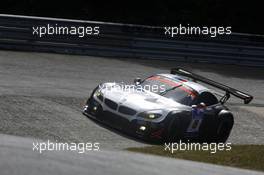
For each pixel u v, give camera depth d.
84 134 26.58
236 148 27.44
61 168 16.41
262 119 38.84
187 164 21.78
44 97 33.31
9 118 27.30
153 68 50.09
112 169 17.59
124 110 27.97
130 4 71.38
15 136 23.19
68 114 30.08
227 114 31.41
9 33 48.28
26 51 48.94
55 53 50.03
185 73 33.56
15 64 43.03
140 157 21.67
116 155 21.20
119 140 26.62
